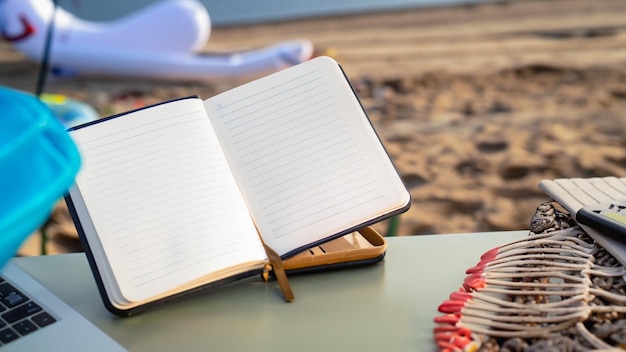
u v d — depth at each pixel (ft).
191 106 2.61
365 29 18.70
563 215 2.48
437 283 2.47
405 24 18.90
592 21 17.88
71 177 1.17
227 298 2.43
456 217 8.51
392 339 2.15
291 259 2.49
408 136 11.28
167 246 2.33
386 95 13.42
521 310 2.00
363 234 2.73
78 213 2.38
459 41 16.96
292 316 2.30
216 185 2.47
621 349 1.82
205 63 15.25
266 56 15.19
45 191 1.11
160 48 15.60
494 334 1.95
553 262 2.21
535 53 15.56
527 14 18.98
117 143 2.48
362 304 2.35
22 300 2.36
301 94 2.68
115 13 20.49
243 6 20.84
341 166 2.54
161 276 2.29
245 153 2.60
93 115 11.04
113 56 15.30
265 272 2.47
